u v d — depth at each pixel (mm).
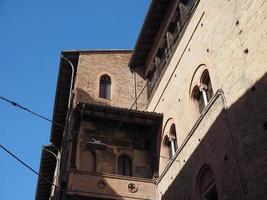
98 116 23125
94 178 21094
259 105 14211
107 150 22938
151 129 24141
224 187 15430
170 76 23797
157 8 26000
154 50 27812
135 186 21719
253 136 14172
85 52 28875
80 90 26750
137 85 28734
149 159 23562
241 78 15688
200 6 20750
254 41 15258
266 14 14758
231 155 15297
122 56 30016
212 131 17125
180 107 21625
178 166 20094
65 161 21797
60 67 27906
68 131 22688
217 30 18469
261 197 13172
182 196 19172
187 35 21969
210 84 19172
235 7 17094
